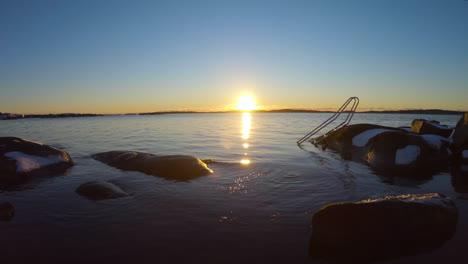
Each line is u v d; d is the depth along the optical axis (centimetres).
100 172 707
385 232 324
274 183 589
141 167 727
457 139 936
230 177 645
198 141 1447
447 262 277
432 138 934
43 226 367
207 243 319
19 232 348
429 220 339
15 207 441
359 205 340
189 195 500
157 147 1209
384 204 341
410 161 802
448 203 381
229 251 301
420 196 400
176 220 385
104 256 292
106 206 442
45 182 607
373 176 661
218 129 2398
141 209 428
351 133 1132
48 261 283
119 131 2138
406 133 892
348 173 693
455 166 797
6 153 683
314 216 350
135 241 324
